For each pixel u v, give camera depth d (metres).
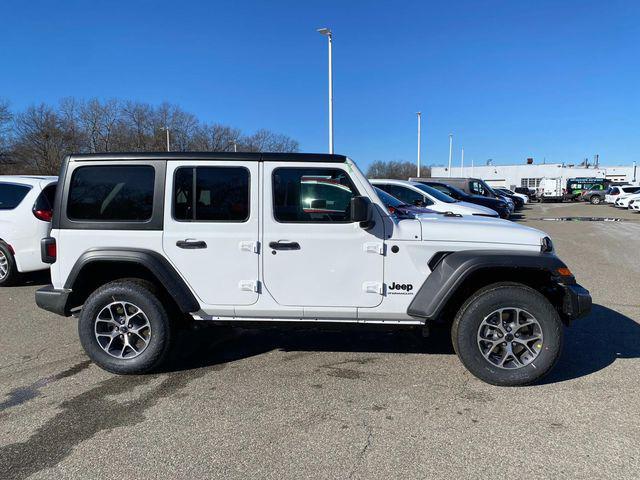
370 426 3.20
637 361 4.30
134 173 4.00
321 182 3.90
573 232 16.28
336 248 3.88
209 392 3.73
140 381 3.95
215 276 3.96
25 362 4.36
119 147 47.19
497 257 3.72
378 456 2.85
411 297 3.88
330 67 21.55
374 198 3.87
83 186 4.03
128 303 4.00
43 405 3.52
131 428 3.19
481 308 3.74
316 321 4.00
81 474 2.69
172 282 3.93
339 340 4.93
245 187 3.92
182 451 2.91
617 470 2.69
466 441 3.00
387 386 3.82
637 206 28.75
